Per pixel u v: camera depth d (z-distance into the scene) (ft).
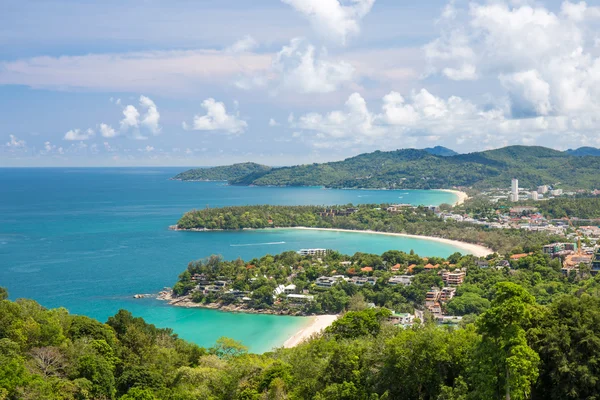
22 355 436.35
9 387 366.02
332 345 454.40
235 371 435.53
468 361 362.74
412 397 377.50
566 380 338.13
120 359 510.58
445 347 372.99
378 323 518.78
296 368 425.28
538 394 351.46
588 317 351.87
